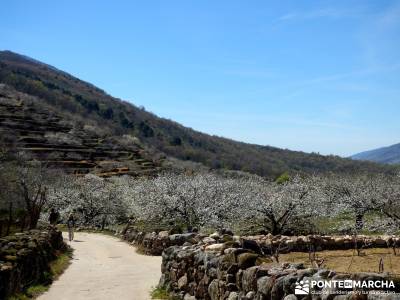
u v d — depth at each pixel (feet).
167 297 34.06
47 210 140.36
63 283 41.57
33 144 273.33
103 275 46.60
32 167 168.35
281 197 76.79
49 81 540.93
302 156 407.85
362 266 36.37
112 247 77.97
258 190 93.50
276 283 19.83
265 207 75.05
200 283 29.58
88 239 95.20
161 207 84.64
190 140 490.90
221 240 40.55
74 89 558.15
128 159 295.28
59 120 343.67
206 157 387.55
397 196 75.82
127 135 376.68
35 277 38.83
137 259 61.26
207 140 513.45
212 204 81.30
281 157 408.87
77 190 149.38
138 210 105.29
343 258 41.52
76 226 134.82
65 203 142.92
